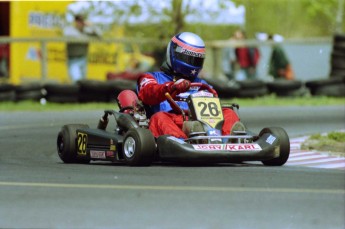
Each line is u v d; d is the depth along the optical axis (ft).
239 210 66.03
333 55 255.29
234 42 278.67
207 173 87.92
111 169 93.50
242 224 61.21
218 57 276.41
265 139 96.22
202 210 66.03
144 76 102.37
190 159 90.79
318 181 81.56
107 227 60.34
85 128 106.22
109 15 282.36
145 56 270.05
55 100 215.51
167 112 98.12
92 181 82.07
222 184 79.00
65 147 106.22
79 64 248.32
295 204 68.54
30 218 63.62
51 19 250.78
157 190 75.46
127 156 95.20
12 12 238.48
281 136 96.94
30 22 243.19
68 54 245.86
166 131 94.89
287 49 293.64
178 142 91.97
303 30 426.92
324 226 61.05
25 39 231.50
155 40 274.16
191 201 69.77
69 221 62.39
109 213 65.10
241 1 313.73
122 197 71.97
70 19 258.16
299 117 185.57
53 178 85.40
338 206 67.87
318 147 121.70
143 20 302.66
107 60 257.14
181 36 102.58
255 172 89.30
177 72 102.78
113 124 171.01
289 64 293.02
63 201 70.49
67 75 246.06
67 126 108.06
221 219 62.75
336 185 78.79
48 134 150.82
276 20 416.26
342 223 61.98
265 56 289.12
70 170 93.71
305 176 85.76
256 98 238.27
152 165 96.63
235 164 100.27
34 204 69.31
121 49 261.03
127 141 95.40
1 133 151.64
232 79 279.69
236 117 99.14
